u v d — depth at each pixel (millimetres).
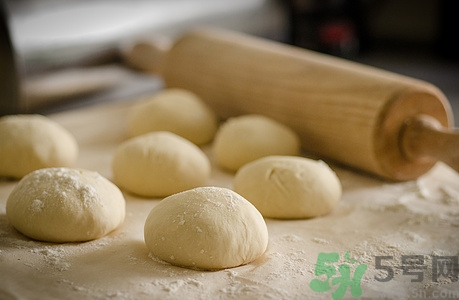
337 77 644
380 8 1097
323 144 648
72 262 482
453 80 962
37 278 463
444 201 582
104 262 483
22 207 503
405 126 608
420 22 1086
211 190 502
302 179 553
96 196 510
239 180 566
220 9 866
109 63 787
